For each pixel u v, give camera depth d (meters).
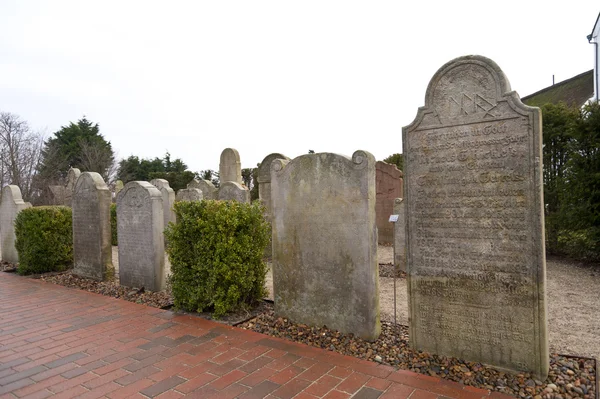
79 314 5.74
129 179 35.75
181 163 42.09
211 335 4.78
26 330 5.06
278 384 3.48
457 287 3.78
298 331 4.82
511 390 3.25
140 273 7.16
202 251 5.57
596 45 14.91
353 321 4.55
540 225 3.30
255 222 5.92
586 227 8.69
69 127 37.12
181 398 3.27
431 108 3.85
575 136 8.84
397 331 4.71
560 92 17.73
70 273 8.76
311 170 4.84
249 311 5.74
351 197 4.50
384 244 13.29
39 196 27.00
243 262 5.66
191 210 5.83
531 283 3.38
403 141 4.05
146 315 5.64
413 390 3.31
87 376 3.72
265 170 10.78
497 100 3.47
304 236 4.95
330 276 4.73
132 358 4.12
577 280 7.57
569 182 8.95
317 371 3.72
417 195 3.98
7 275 9.02
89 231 8.15
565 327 5.01
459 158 3.71
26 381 3.64
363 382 3.48
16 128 28.80
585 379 3.32
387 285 7.50
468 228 3.69
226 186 12.03
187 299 5.76
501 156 3.48
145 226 7.01
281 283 5.21
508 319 3.51
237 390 3.39
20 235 9.04
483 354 3.66
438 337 3.92
